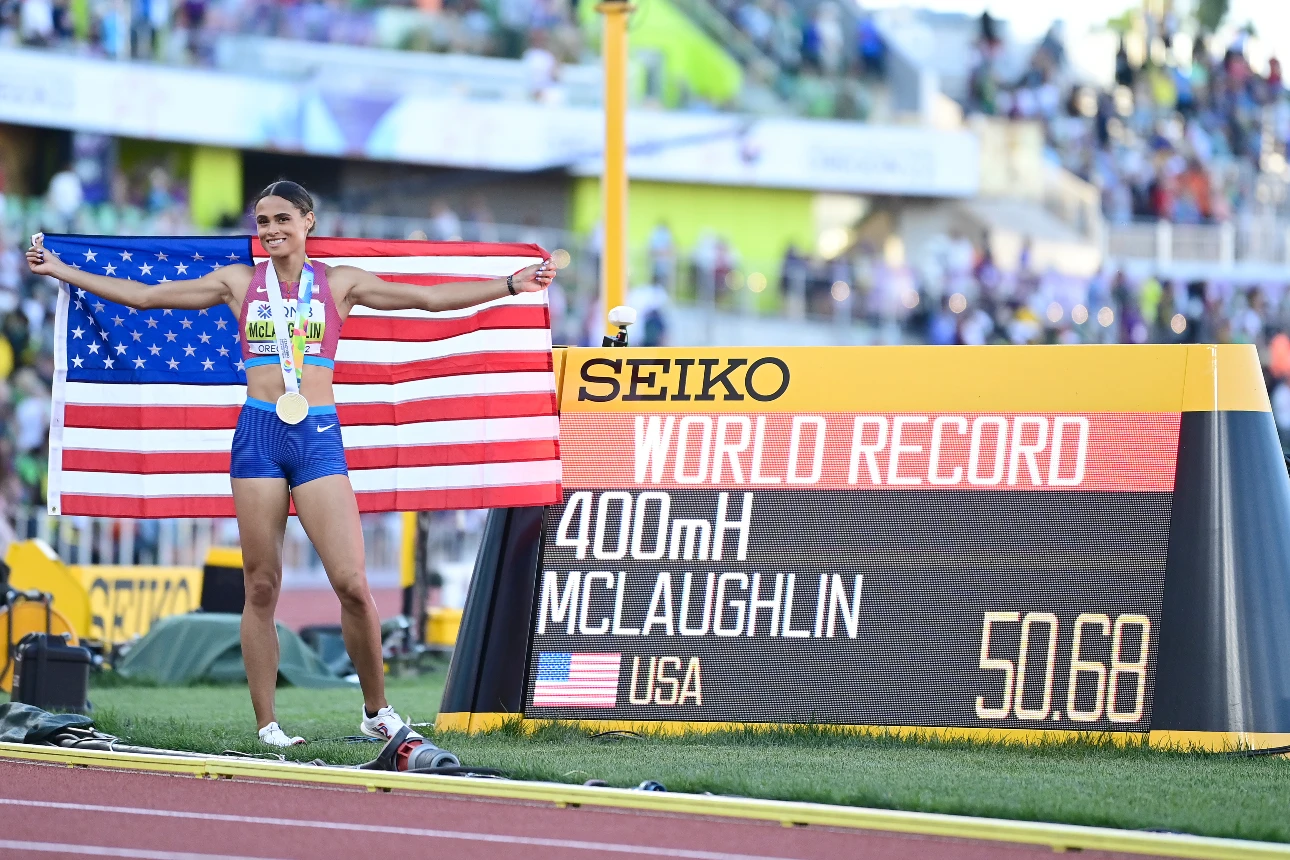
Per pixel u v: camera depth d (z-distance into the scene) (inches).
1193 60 3425.2
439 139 2883.9
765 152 3061.0
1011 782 536.4
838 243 3198.8
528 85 2957.7
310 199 617.9
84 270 673.6
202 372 686.5
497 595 675.4
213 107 2714.1
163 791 535.2
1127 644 619.2
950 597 639.8
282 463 609.9
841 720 637.9
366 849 439.2
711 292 2832.2
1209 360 635.5
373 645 609.9
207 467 686.5
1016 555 637.3
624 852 437.4
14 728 660.1
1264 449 631.2
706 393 681.0
